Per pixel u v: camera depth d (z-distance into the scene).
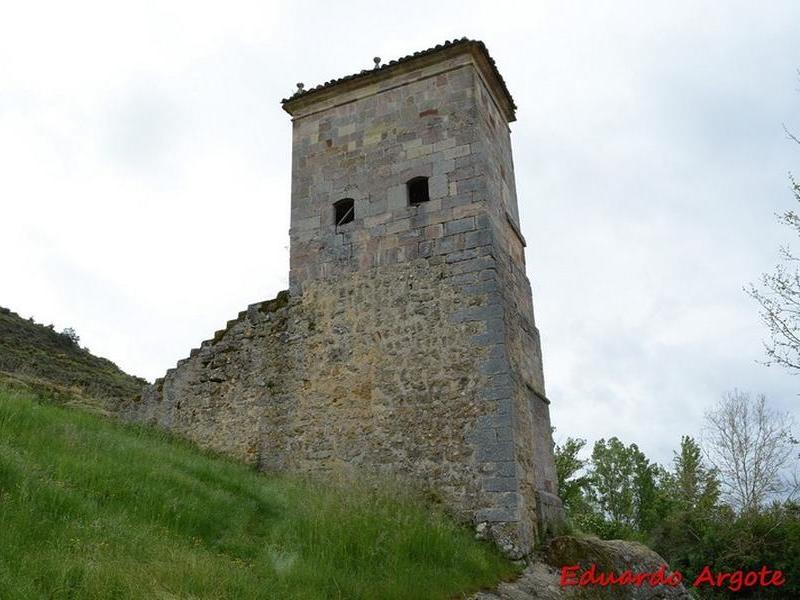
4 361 24.72
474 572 8.96
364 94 14.33
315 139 14.56
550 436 13.26
